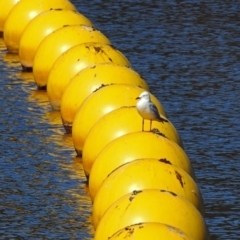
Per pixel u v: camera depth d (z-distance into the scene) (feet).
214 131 168.86
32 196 138.41
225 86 197.36
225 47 228.84
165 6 269.23
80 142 151.84
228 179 145.69
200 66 212.43
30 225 127.85
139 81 161.99
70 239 123.03
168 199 102.12
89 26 196.03
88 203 135.54
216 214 132.67
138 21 253.03
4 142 162.71
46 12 212.02
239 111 180.24
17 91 195.11
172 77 204.03
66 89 166.71
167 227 93.81
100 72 163.12
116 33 241.14
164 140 124.77
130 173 111.86
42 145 161.58
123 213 101.09
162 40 234.99
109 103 148.25
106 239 100.48
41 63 193.57
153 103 136.05
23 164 152.25
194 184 113.39
